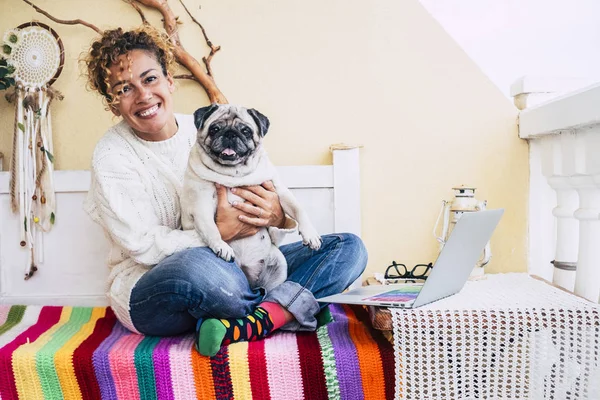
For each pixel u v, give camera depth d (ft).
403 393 4.05
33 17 6.29
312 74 6.33
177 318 4.33
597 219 5.17
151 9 6.22
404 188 6.35
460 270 4.58
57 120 6.30
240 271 4.35
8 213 6.17
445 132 6.32
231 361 4.04
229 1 6.29
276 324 4.42
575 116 5.01
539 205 6.31
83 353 4.18
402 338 4.08
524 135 6.14
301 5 6.30
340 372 4.06
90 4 6.26
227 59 6.32
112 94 4.61
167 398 4.09
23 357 4.17
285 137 6.37
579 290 5.32
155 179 4.80
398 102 6.32
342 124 6.34
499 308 4.20
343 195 6.17
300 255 5.14
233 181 4.42
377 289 4.91
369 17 6.30
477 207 5.75
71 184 6.09
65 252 6.15
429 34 6.29
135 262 4.67
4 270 6.18
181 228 4.84
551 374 4.13
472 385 4.13
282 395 4.05
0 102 6.33
